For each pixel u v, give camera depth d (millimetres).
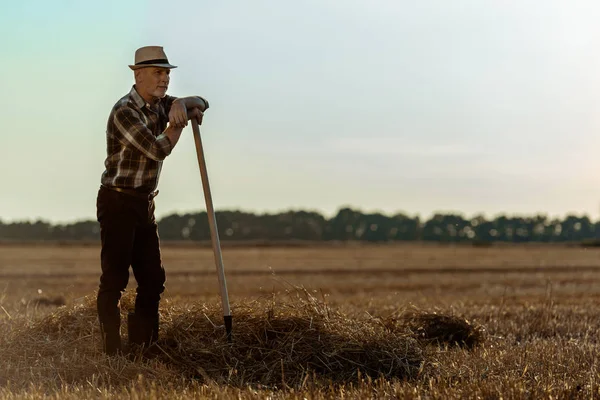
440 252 71500
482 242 107625
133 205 7781
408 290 23812
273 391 6793
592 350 8734
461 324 10164
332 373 7559
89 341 8148
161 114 8109
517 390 6297
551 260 52938
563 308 14406
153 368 7359
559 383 6816
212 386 6562
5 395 6211
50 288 23703
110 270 7832
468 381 6848
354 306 14500
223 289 7988
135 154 7738
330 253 65875
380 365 7691
